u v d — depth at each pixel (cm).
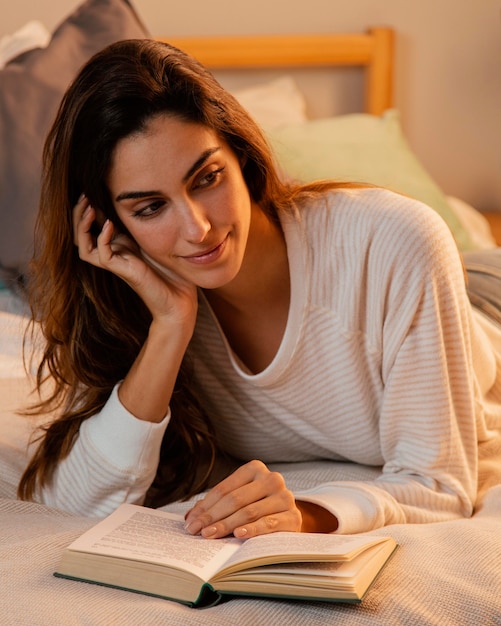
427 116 316
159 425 133
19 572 104
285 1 296
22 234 202
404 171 258
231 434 148
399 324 128
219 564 100
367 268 128
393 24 306
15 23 275
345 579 94
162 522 113
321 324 132
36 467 141
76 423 141
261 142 123
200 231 113
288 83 291
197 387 146
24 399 161
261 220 129
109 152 113
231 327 139
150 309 131
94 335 140
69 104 117
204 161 112
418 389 130
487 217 310
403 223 126
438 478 130
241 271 129
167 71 113
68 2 275
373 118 273
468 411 133
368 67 301
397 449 135
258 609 95
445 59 313
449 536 111
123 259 129
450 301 128
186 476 145
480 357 146
